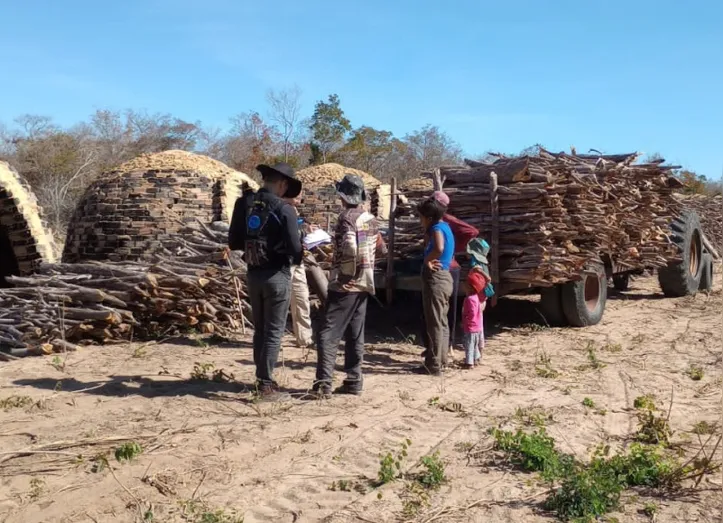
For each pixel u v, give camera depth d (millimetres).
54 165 31922
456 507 3979
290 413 5574
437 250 6719
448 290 6844
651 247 11133
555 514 3898
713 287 13977
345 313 6012
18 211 11094
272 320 5879
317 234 8297
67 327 7938
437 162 38875
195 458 4590
